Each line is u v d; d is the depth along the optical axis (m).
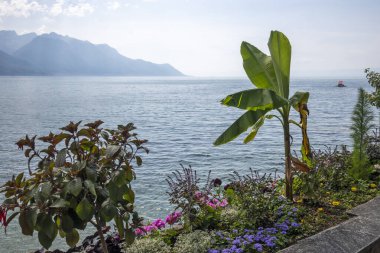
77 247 4.93
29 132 50.03
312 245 4.34
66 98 134.38
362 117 7.64
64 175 3.14
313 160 7.04
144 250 4.23
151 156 32.09
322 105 96.69
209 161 29.61
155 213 15.66
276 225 4.86
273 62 6.44
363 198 6.40
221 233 4.65
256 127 6.20
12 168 27.66
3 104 102.00
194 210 5.13
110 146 3.20
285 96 6.39
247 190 5.42
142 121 65.31
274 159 29.67
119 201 3.45
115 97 145.00
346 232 4.70
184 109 92.00
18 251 12.21
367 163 7.73
